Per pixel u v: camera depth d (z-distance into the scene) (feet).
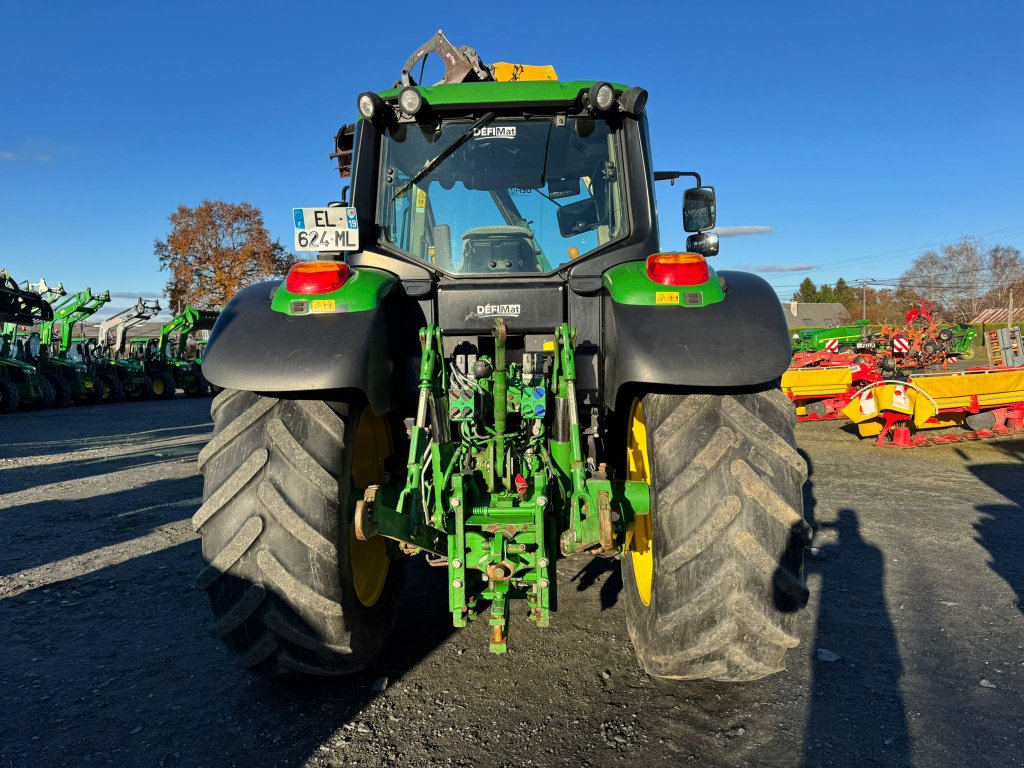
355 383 7.57
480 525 7.99
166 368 82.17
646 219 9.91
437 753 7.35
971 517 16.79
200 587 7.80
